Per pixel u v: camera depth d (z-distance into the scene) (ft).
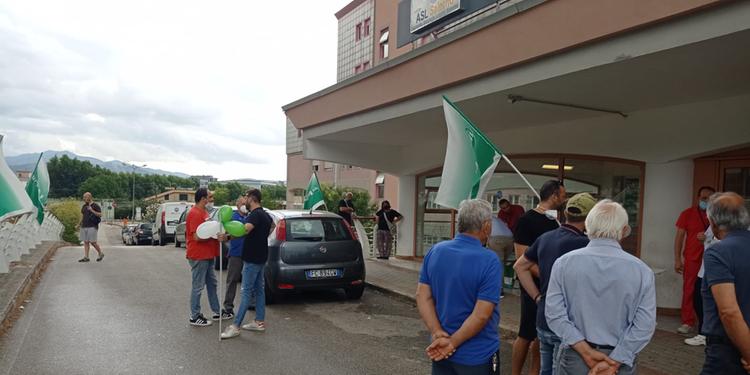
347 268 28.76
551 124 32.50
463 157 18.67
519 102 25.72
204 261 23.32
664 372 17.66
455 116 19.02
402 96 29.43
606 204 10.09
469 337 10.07
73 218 106.63
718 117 24.20
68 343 20.39
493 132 36.58
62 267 41.68
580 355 9.71
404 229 46.85
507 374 18.20
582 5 18.85
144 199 305.53
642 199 27.66
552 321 10.03
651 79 20.75
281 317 25.63
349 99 35.09
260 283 22.61
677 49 16.74
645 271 9.57
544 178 33.68
